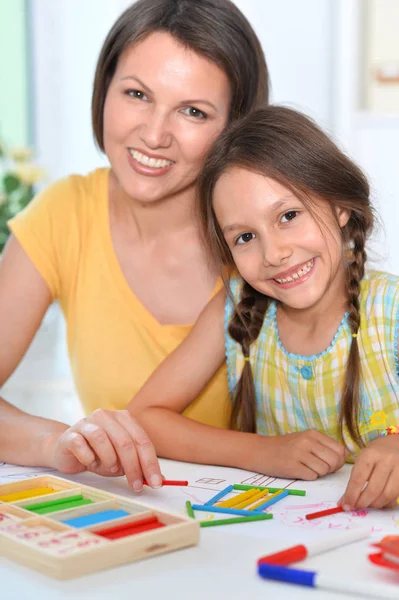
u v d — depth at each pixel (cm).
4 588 57
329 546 64
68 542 62
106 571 60
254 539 68
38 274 122
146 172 111
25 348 123
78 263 123
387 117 253
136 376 121
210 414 123
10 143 288
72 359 127
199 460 100
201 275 122
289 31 265
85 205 125
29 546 61
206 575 60
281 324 114
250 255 102
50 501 74
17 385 239
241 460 96
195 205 116
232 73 109
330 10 261
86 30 282
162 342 120
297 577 58
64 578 59
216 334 115
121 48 109
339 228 103
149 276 122
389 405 107
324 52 262
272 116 104
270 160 98
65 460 89
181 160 111
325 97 264
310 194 99
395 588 55
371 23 256
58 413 216
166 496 83
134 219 121
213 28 106
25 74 288
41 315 124
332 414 110
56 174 291
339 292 109
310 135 103
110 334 122
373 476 77
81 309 123
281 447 94
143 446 85
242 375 115
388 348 106
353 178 105
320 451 91
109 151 113
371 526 72
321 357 109
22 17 284
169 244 121
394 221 252
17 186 211
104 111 113
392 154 253
